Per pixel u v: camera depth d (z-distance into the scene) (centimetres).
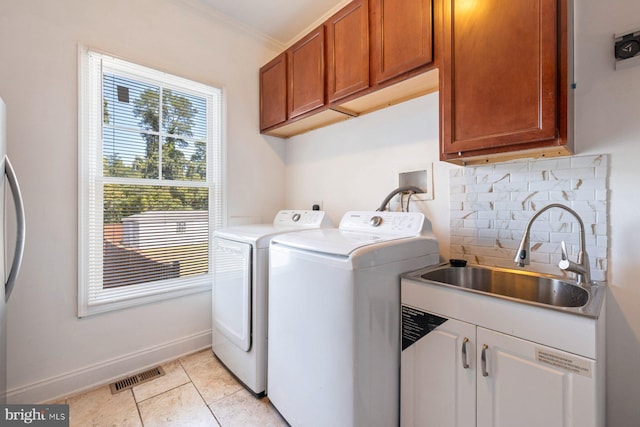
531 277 131
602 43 118
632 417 112
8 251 148
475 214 155
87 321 172
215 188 234
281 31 248
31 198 154
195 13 217
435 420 117
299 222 220
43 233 158
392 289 129
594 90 120
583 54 121
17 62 150
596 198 119
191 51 215
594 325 81
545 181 133
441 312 116
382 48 159
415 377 125
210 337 225
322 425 123
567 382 86
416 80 153
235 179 242
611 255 116
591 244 121
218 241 199
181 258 214
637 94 111
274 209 271
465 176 159
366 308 116
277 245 153
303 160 262
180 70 209
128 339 187
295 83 219
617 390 115
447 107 127
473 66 120
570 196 126
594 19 119
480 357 104
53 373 161
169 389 171
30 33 154
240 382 178
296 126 241
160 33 200
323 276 122
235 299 178
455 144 125
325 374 121
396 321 131
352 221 183
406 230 153
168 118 209
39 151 157
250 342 165
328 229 191
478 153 123
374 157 204
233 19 231
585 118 121
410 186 179
